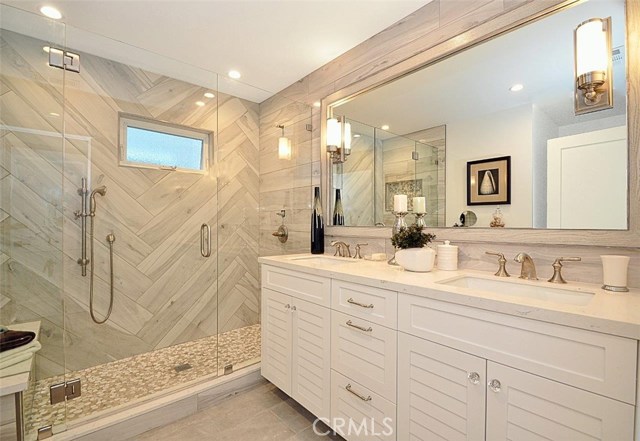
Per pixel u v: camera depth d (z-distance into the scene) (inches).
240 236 116.6
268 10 66.9
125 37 77.1
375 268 61.5
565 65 47.9
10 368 53.4
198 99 105.3
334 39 78.4
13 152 74.1
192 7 65.7
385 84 75.1
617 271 40.3
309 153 98.4
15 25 71.1
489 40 56.5
